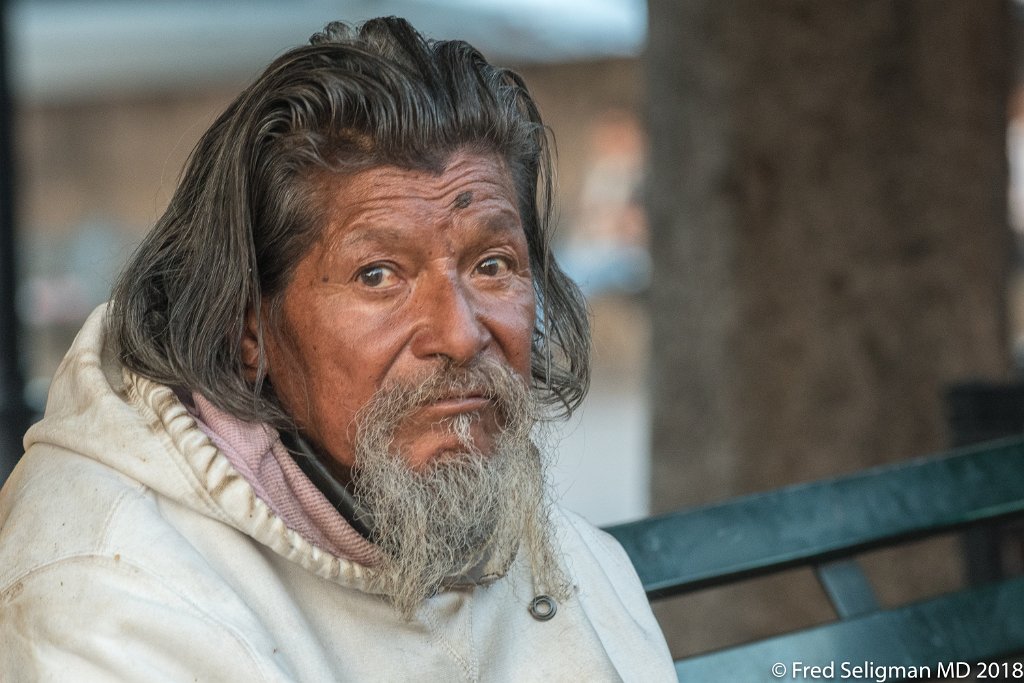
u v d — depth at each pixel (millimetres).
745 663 2619
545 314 2359
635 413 14336
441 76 2008
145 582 1825
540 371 2379
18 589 1851
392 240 1958
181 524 1936
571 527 2461
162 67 16766
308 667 1916
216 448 1945
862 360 4988
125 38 15414
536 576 2260
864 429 4973
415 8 13227
